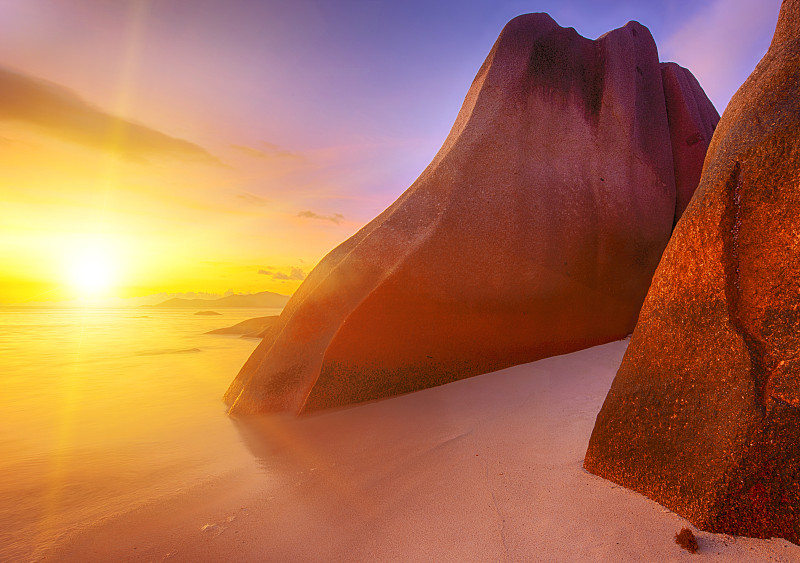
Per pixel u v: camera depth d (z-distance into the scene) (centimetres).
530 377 453
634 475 211
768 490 168
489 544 186
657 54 650
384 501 239
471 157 506
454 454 290
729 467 174
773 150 190
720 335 194
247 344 1307
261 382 472
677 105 649
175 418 472
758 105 209
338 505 242
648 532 179
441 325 473
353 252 488
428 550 189
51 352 1125
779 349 177
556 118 561
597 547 174
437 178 508
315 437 369
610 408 233
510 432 317
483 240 484
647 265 573
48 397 588
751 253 193
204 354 1064
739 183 199
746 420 174
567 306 527
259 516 238
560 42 596
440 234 470
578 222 530
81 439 401
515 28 583
